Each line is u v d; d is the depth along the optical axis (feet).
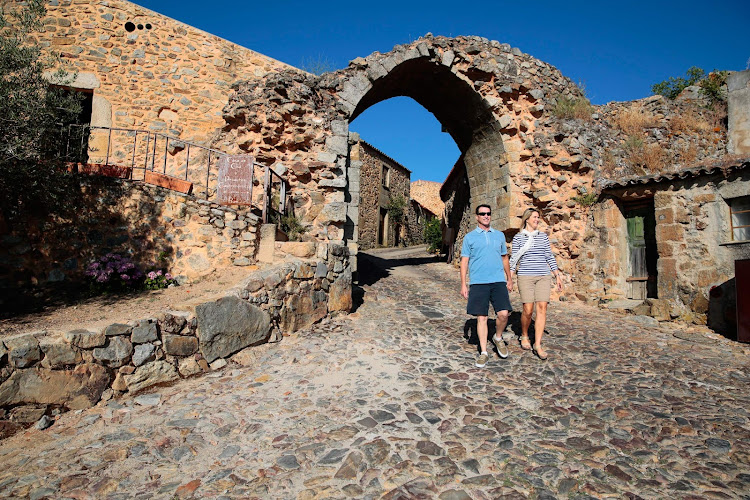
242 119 27.02
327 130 27.58
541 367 14.75
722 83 34.40
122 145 29.19
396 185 86.53
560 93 34.27
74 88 28.63
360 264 41.70
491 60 32.48
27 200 17.66
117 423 10.55
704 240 22.54
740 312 19.13
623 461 8.98
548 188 31.09
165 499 7.73
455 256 45.75
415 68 33.19
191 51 31.42
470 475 8.45
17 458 9.02
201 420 10.73
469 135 36.88
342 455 9.16
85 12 29.22
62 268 18.08
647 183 25.31
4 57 15.96
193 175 27.09
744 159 21.36
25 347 10.27
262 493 7.91
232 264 20.15
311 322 19.20
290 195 26.55
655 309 23.47
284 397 12.11
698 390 12.95
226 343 14.73
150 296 17.26
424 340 17.85
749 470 8.64
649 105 34.55
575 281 29.14
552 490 7.98
